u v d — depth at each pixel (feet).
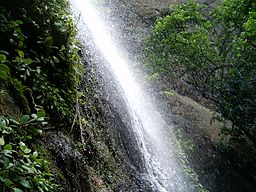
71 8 18.61
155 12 47.06
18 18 12.39
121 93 23.24
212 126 38.17
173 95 38.65
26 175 8.93
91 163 14.38
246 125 30.45
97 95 18.19
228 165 34.14
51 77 13.10
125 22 42.42
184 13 34.47
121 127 20.33
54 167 10.88
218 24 35.94
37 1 13.05
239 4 32.40
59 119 12.63
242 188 33.22
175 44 34.06
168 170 25.48
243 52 31.24
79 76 15.51
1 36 11.38
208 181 30.86
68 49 13.99
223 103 31.27
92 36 22.16
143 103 31.17
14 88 10.96
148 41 36.81
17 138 9.25
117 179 15.99
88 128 15.30
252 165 35.50
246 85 30.22
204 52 33.53
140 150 22.21
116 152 17.95
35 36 12.78
